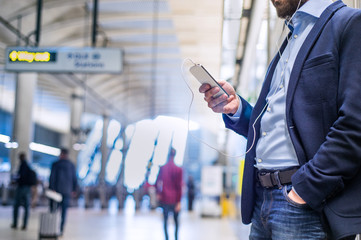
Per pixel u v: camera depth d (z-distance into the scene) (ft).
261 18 16.24
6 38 53.06
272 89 5.41
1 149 96.17
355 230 4.06
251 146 5.39
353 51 4.36
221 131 48.16
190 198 72.33
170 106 126.21
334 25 4.63
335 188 4.14
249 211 5.37
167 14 60.18
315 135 4.54
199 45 73.51
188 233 34.65
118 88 101.76
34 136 114.52
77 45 68.08
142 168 117.19
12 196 61.62
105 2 55.36
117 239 29.12
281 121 4.94
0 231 30.83
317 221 4.43
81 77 80.94
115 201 95.76
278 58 5.59
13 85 78.59
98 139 113.60
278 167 4.81
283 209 4.62
